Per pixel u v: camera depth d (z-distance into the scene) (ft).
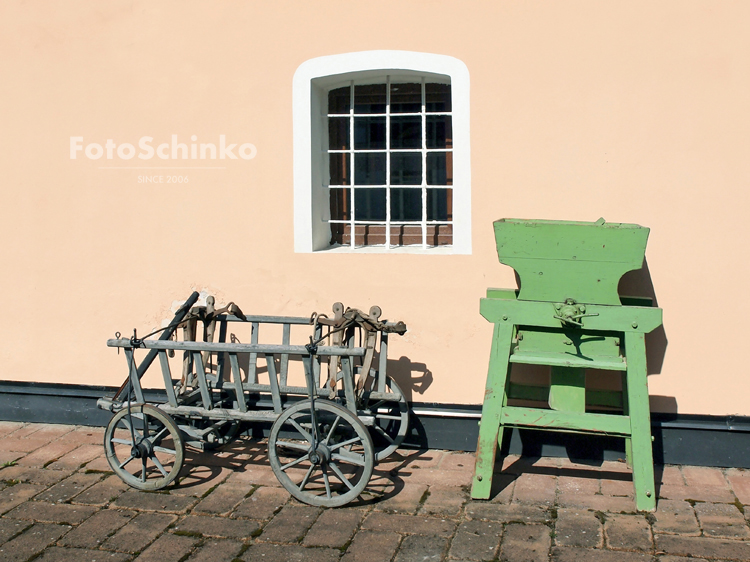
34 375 17.70
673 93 14.51
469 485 14.12
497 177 15.29
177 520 12.89
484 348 15.60
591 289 13.17
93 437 16.93
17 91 17.21
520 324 13.38
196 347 13.71
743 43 14.17
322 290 16.17
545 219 15.15
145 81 16.65
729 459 14.90
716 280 14.61
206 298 16.31
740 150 14.33
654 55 14.53
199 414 13.99
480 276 15.51
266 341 16.49
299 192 16.12
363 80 16.31
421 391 15.94
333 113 16.83
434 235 16.63
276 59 16.02
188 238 16.74
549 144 15.05
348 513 13.05
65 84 16.99
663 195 14.69
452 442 15.99
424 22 15.34
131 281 17.07
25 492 14.03
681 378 14.92
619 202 14.85
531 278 13.35
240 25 16.12
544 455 15.51
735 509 13.04
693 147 14.49
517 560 11.42
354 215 16.87
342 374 14.65
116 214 17.02
